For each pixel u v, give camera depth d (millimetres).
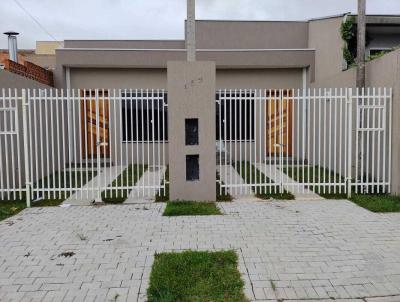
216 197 7305
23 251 4633
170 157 6984
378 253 4504
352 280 3857
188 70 6879
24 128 6910
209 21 13641
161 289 3631
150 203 6969
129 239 5016
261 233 5223
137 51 12336
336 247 4695
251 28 13734
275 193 7625
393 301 3496
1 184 7277
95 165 12641
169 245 4789
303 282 3820
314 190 7824
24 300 3506
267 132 12781
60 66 12242
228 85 13062
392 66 7199
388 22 10953
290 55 12555
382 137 7570
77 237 5113
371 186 7648
